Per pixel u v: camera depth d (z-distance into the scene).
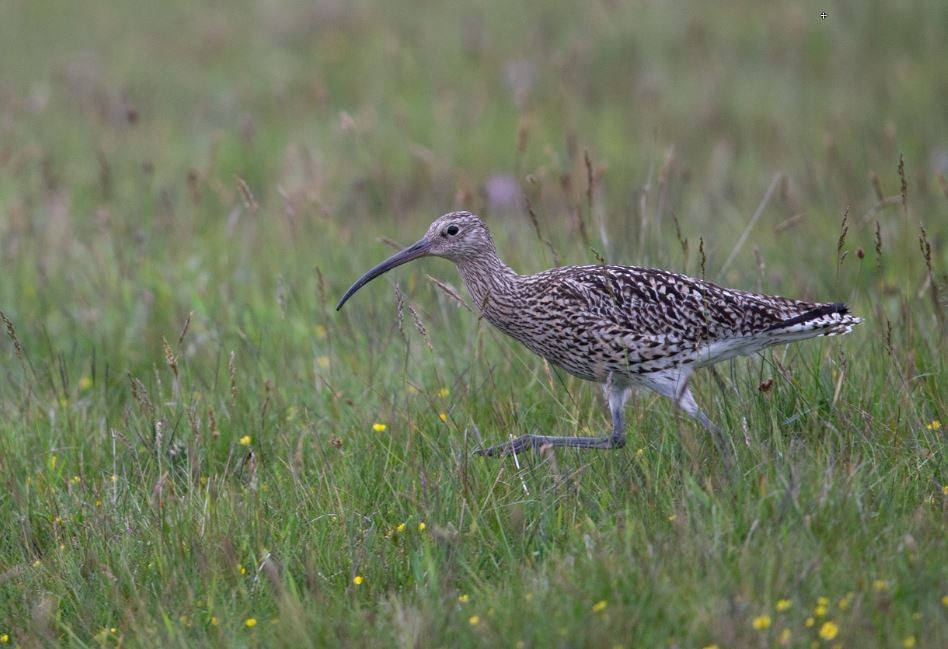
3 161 20.58
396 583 10.63
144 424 12.88
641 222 15.43
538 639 8.89
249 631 10.00
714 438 11.50
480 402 13.48
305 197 19.44
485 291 13.30
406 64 27.55
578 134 24.03
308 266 17.56
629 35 30.03
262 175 22.66
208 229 19.69
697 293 12.42
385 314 15.76
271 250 18.09
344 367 14.80
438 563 10.42
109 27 33.00
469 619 9.34
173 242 18.50
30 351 15.92
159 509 11.20
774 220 19.17
